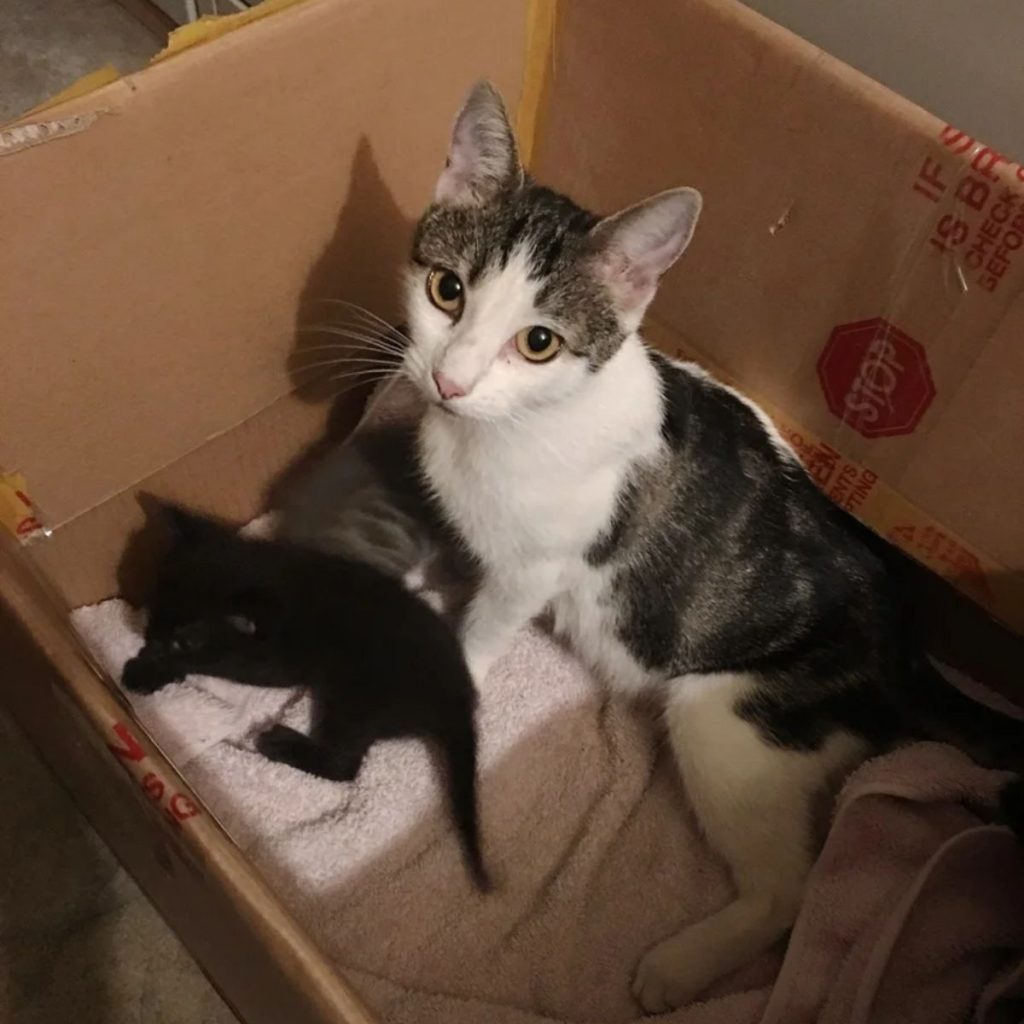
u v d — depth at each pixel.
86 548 1.25
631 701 1.33
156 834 0.87
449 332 0.98
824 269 1.13
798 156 1.09
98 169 0.95
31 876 1.23
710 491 1.14
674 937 1.13
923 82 1.24
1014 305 0.99
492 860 1.22
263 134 1.06
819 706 1.15
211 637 1.19
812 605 1.16
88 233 0.98
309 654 1.20
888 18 1.23
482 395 0.95
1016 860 1.10
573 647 1.36
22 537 1.13
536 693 1.35
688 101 1.17
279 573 1.23
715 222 1.21
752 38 1.07
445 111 1.24
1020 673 1.29
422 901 1.18
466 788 1.19
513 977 1.14
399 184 1.25
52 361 1.04
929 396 1.10
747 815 1.13
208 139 1.01
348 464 1.36
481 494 1.11
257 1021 1.04
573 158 1.35
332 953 1.13
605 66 1.24
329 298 1.27
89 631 1.30
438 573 1.36
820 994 1.06
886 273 1.07
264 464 1.40
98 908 1.22
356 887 1.18
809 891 1.10
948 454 1.12
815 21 1.30
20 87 1.93
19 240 0.93
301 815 1.22
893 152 1.01
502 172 1.00
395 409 1.32
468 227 0.99
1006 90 1.16
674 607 1.18
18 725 1.31
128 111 0.93
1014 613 1.16
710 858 1.22
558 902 1.19
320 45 1.04
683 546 1.15
